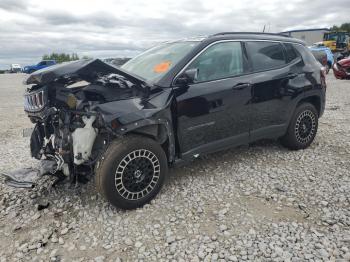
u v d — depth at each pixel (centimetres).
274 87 437
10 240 296
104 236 296
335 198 347
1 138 652
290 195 359
